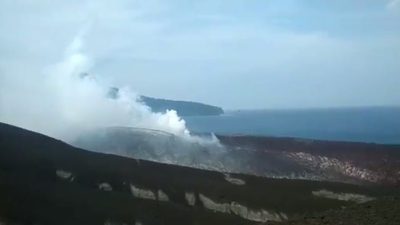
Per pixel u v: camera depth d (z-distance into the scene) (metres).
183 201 73.19
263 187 81.62
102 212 58.88
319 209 73.50
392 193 83.81
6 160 69.81
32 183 62.31
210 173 86.88
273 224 39.75
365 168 113.06
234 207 72.56
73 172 73.44
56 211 55.50
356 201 78.94
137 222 59.56
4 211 50.12
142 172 79.25
